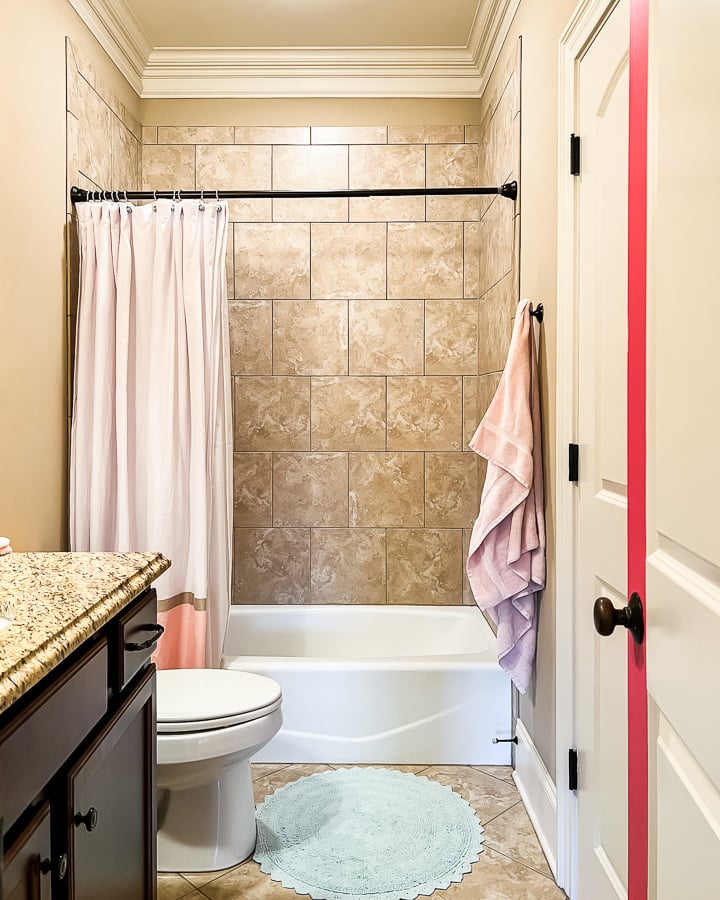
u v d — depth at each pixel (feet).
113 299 8.37
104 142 9.35
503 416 7.23
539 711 7.39
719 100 2.23
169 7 9.36
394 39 10.27
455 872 6.58
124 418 8.24
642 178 3.44
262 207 11.02
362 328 11.07
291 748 8.84
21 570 4.74
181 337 8.42
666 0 2.75
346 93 10.95
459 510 11.17
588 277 5.76
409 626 10.88
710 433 2.32
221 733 6.28
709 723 2.36
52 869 3.37
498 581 7.26
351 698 8.81
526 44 7.82
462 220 11.01
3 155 6.70
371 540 11.19
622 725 5.01
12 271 6.90
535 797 7.41
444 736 8.84
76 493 8.18
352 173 11.02
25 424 7.22
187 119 11.02
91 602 3.91
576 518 6.17
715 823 2.27
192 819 6.63
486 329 10.39
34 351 7.40
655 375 3.07
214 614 8.68
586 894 5.80
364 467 11.15
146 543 8.50
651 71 3.20
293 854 6.86
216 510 8.63
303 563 11.18
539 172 7.22
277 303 11.05
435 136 11.01
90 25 8.74
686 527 2.56
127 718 4.43
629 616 3.45
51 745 3.33
